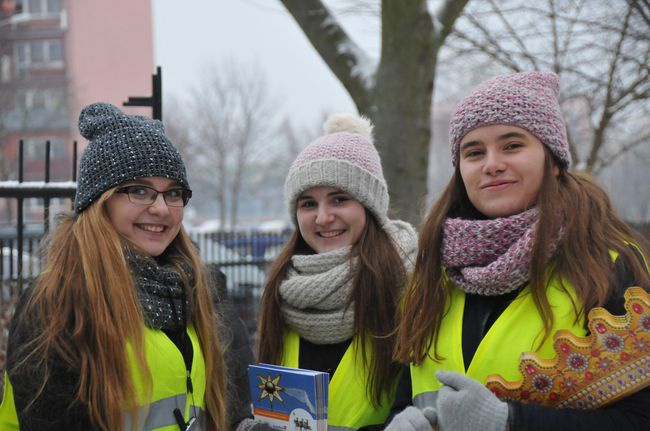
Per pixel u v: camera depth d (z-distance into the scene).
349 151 2.71
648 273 1.89
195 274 2.36
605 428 1.72
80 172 2.20
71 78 26.91
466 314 2.08
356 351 2.53
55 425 1.94
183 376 2.18
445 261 2.09
